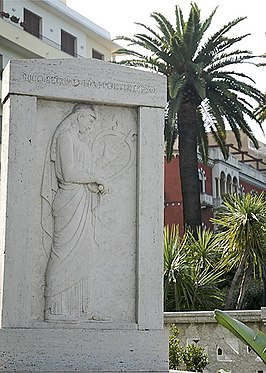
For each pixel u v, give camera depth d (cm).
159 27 2822
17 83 870
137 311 869
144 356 852
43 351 827
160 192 895
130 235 888
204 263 2136
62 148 866
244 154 5756
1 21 3847
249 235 2123
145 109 904
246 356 1172
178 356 1142
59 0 4403
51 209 864
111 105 902
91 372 821
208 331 1202
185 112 2834
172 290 2038
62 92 880
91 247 866
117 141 900
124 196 893
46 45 4128
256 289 2919
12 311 834
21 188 855
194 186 2839
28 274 843
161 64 2797
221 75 2803
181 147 2855
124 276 879
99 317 861
